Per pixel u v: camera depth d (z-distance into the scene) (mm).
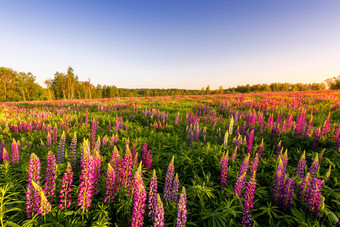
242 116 14531
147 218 4312
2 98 83375
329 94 26438
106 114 18578
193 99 29922
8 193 4832
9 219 3914
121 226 4074
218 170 6312
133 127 13078
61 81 88938
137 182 3580
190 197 4957
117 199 4617
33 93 94375
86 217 4105
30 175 4027
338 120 12016
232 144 8430
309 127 8344
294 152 7871
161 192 5570
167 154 7734
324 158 6504
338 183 5199
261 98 26000
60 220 3926
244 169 4879
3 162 6238
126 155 4496
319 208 3994
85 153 3977
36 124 12555
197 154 7383
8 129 12164
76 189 4891
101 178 5469
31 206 3977
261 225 4223
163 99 31625
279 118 10469
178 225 3357
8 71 86000
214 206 4668
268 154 7500
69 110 21250
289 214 4434
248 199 3816
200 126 12172
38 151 8445
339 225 3504
